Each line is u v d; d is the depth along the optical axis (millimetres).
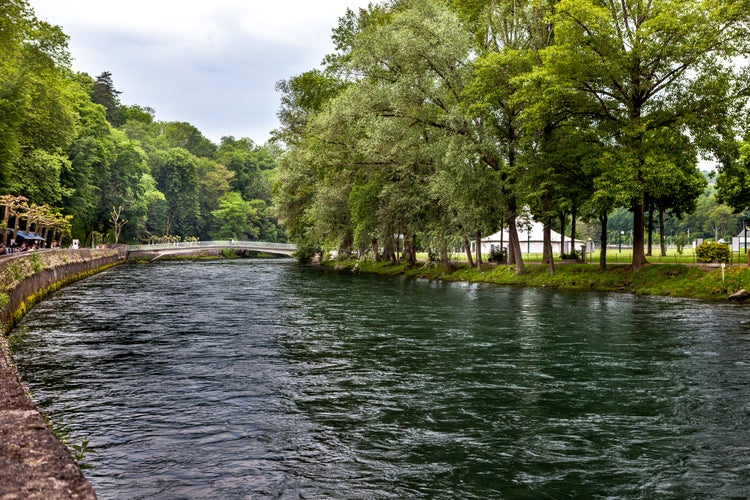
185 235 136250
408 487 7156
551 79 31047
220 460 7957
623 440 8852
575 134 34812
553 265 39156
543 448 8523
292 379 12688
